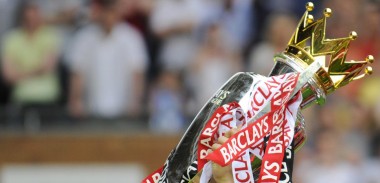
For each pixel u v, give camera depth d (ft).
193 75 73.26
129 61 73.00
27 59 72.84
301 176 69.87
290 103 22.97
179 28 74.54
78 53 73.00
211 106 23.52
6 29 73.61
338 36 72.28
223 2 75.25
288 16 74.74
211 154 21.97
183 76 73.46
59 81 72.69
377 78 72.59
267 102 23.02
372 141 71.05
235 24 74.64
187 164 23.21
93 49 72.95
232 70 73.72
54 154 69.82
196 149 23.21
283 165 22.85
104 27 73.41
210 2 75.15
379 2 72.38
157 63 73.92
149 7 74.43
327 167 70.03
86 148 69.77
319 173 69.97
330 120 70.95
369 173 70.44
